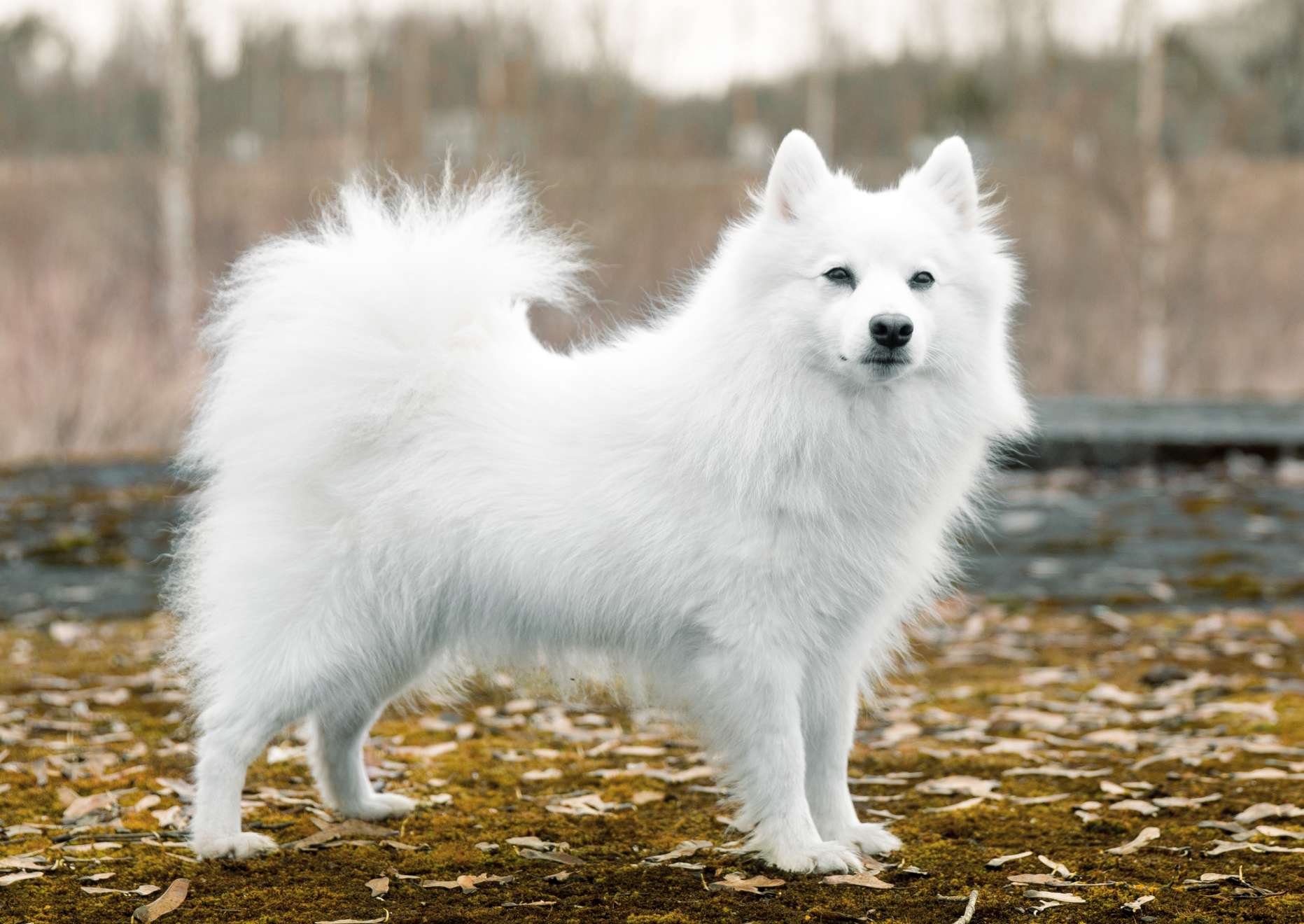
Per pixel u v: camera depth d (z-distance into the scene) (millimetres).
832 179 4277
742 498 3896
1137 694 6336
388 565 4152
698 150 25797
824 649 4102
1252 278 21688
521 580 4090
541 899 3768
